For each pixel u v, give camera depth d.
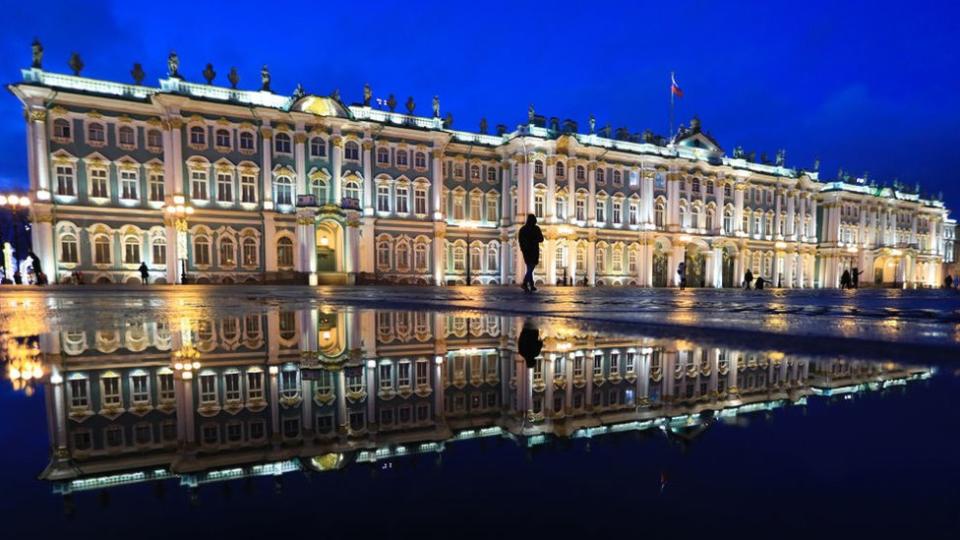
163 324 6.41
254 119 40.56
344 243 42.84
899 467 1.29
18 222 63.75
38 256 35.56
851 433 1.63
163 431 1.86
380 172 45.31
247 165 40.16
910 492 1.12
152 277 38.41
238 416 2.10
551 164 50.28
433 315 7.87
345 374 3.09
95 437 1.77
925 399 2.14
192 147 38.84
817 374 2.77
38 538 0.92
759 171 63.34
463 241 49.81
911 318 7.06
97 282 37.12
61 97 36.03
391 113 46.50
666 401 2.25
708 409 2.06
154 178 38.62
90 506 1.13
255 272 40.44
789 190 64.56
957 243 91.38
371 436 1.79
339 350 4.12
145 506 1.14
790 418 1.86
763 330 5.09
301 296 17.09
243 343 4.55
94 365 3.38
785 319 6.84
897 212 75.56
